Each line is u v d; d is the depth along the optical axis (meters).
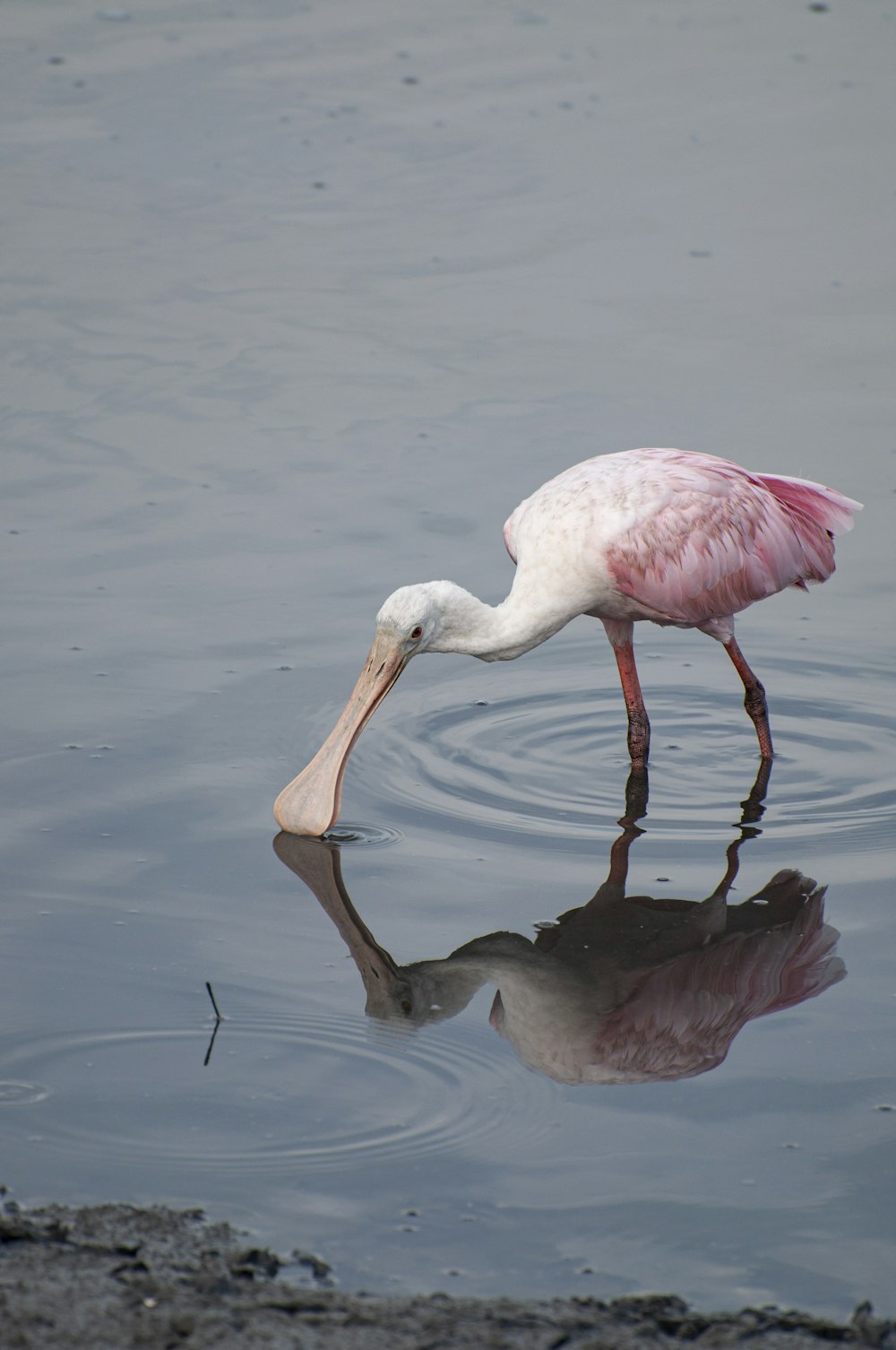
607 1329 6.76
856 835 11.59
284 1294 6.96
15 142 24.58
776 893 10.80
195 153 24.39
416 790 12.28
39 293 20.56
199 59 27.59
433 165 24.19
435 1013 9.37
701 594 13.05
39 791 11.82
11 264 21.30
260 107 25.86
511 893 10.79
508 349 19.41
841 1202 7.71
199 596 14.79
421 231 22.39
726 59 27.75
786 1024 9.30
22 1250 7.22
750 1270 7.25
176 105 25.86
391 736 13.14
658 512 12.95
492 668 14.49
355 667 13.77
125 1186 7.77
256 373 18.86
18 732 12.60
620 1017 9.38
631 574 12.82
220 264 21.48
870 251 21.73
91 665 13.64
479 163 24.22
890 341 19.48
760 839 11.55
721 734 13.30
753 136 25.02
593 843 11.51
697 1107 8.48
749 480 13.60
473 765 12.70
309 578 15.11
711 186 23.50
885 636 14.73
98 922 10.24
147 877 10.81
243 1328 6.70
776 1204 7.70
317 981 9.67
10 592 14.78
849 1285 7.16
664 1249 7.38
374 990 9.59
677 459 13.50
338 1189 7.77
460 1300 6.96
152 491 16.56
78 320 19.97
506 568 15.24
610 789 12.38
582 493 13.07
